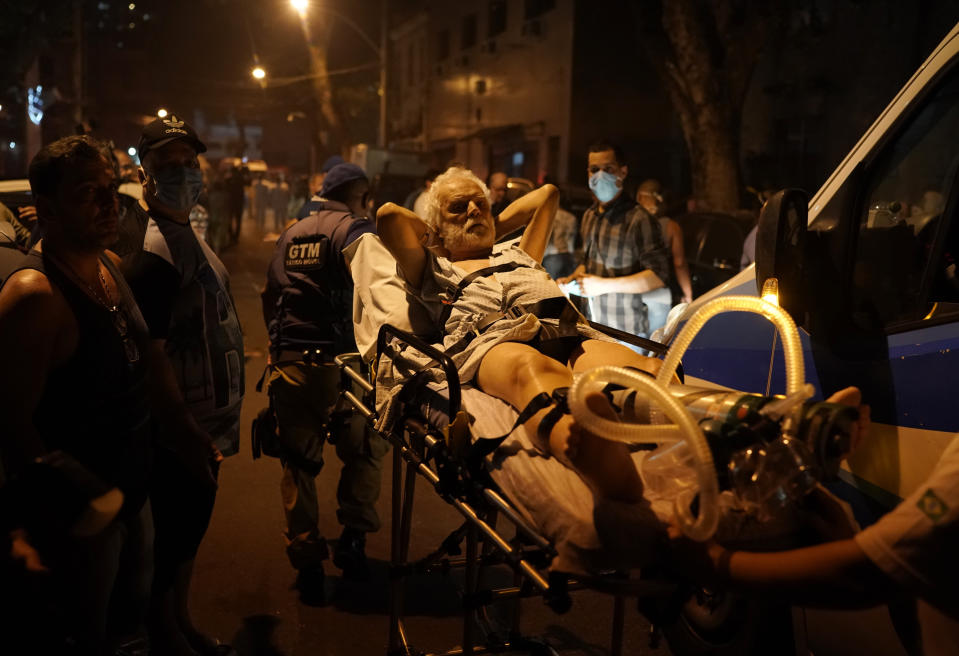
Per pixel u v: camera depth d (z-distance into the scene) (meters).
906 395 2.23
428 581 4.15
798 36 18.97
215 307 3.30
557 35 24.06
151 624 3.16
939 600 1.58
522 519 2.18
